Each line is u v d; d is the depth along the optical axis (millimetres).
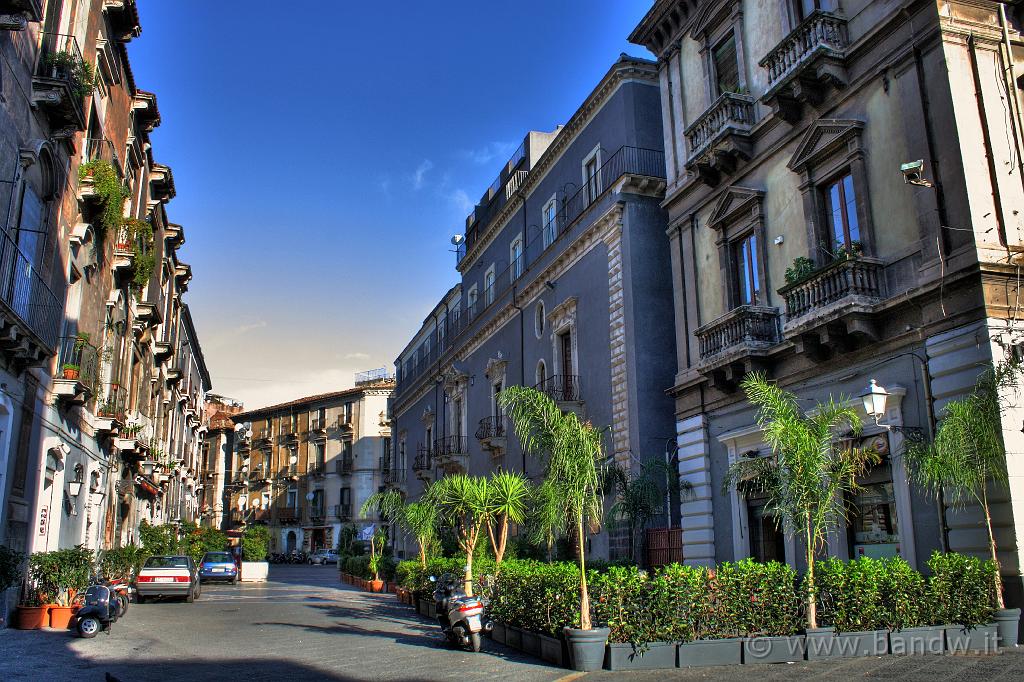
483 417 33406
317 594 26266
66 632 14172
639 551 19500
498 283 33406
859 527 13523
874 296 13070
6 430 14000
